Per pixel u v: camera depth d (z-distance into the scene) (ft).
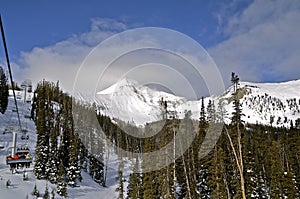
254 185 109.60
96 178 184.55
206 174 122.72
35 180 150.71
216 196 108.68
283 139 222.69
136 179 130.62
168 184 106.52
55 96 285.43
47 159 162.30
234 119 96.53
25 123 254.88
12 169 152.76
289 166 164.04
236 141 105.81
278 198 131.95
